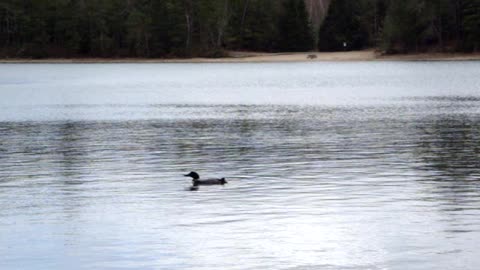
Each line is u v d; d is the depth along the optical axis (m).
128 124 86.38
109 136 74.94
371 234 36.56
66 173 53.91
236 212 41.19
